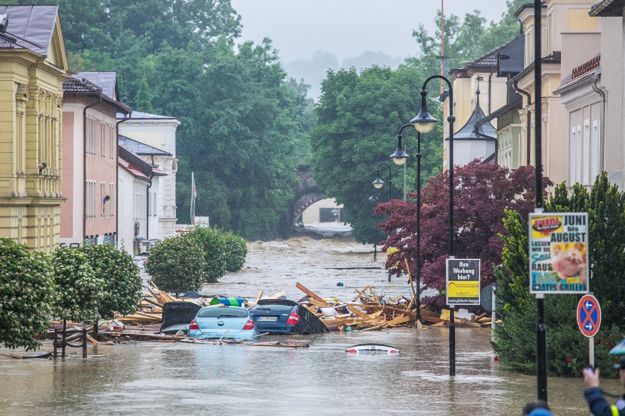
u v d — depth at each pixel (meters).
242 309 93.50
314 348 85.38
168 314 101.12
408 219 119.81
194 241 148.50
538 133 47.91
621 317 65.94
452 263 64.62
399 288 172.00
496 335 72.38
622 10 84.81
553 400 53.88
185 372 65.94
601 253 65.56
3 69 115.38
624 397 27.36
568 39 110.38
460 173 119.00
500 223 115.88
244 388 58.44
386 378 63.66
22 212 119.50
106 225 174.25
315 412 49.62
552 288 44.75
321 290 167.62
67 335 84.25
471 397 55.22
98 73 179.38
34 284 63.03
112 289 88.69
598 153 94.69
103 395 54.91
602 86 91.25
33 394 55.12
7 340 62.62
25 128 122.06
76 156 155.00
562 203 68.94
